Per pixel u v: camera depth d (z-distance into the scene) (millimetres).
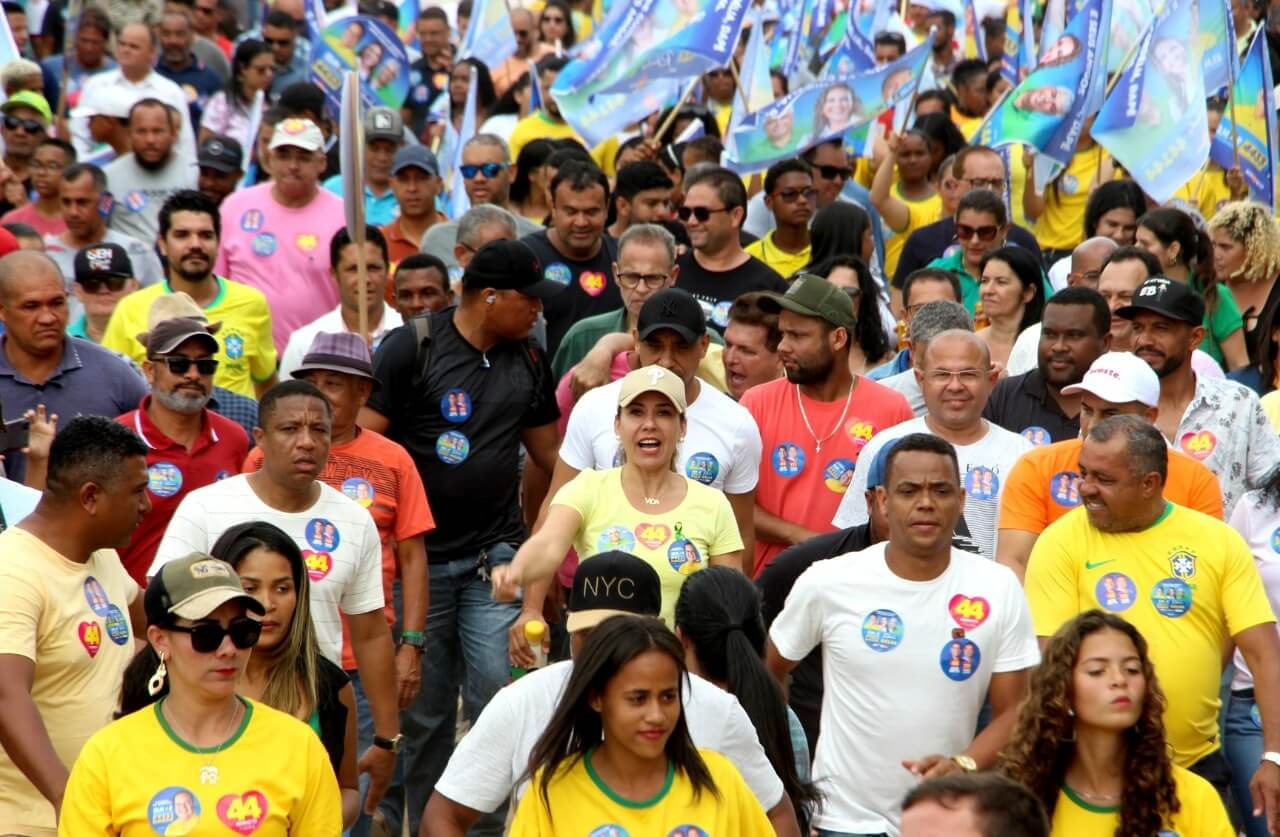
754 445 14523
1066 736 10109
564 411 16609
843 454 15023
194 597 9383
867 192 24156
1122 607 12156
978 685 11508
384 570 14273
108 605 11336
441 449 15383
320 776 9719
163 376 13898
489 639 15352
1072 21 22656
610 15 22672
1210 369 16109
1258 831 13289
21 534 11078
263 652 10703
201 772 9406
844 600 11609
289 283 20031
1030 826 7414
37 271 14844
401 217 21875
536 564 12375
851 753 11617
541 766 9172
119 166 22922
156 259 21375
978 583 11555
